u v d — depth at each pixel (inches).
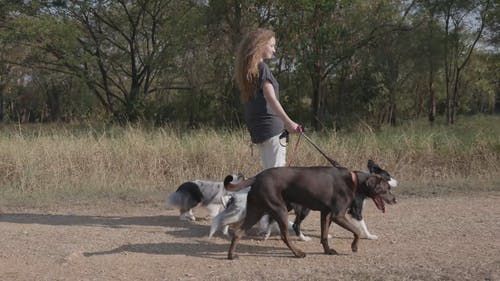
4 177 382.9
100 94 1075.9
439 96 1305.4
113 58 979.9
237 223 230.1
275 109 228.1
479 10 952.3
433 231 246.8
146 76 972.6
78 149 406.3
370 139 459.2
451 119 1062.4
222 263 205.2
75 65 944.3
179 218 284.0
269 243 236.4
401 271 186.9
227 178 209.2
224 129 661.3
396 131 613.9
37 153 400.5
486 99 1491.1
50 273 193.5
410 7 952.9
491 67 1219.2
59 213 298.8
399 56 978.1
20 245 227.8
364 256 211.3
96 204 323.3
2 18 892.6
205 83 898.1
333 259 208.5
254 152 420.2
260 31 231.0
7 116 1253.7
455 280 177.0
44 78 1176.2
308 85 965.8
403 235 242.4
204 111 898.1
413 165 428.1
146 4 911.0
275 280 181.9
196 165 408.2
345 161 421.7
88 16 949.8
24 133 518.3
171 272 193.9
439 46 967.0
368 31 927.7
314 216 290.0
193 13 863.1
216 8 828.0
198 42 864.9
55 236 242.7
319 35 826.2
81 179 383.9
